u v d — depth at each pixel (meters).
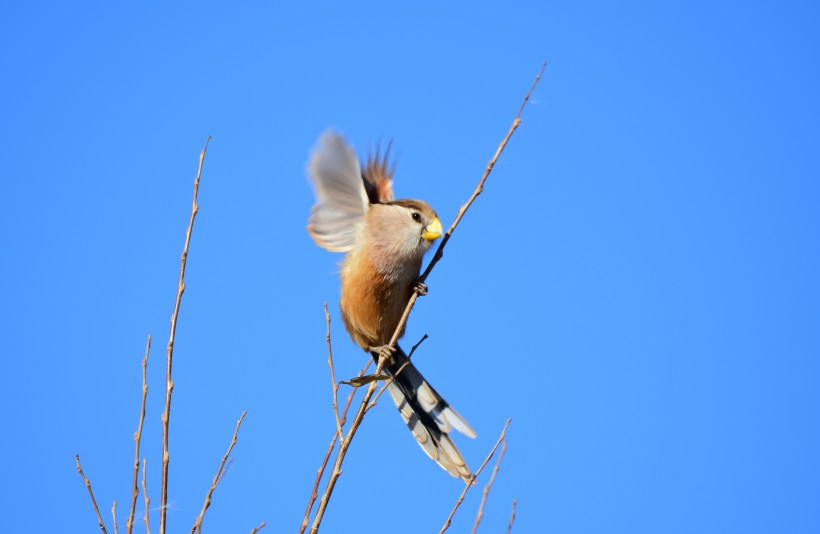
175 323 7.52
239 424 7.79
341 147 10.62
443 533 7.42
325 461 7.62
